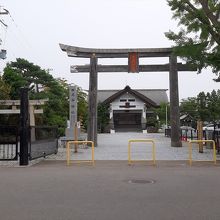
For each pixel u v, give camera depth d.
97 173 11.32
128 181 9.89
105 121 51.28
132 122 55.66
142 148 22.27
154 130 50.84
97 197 7.90
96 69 24.23
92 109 24.06
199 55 17.98
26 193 8.30
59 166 13.11
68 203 7.34
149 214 6.49
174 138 23.73
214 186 9.20
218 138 18.80
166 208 6.94
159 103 57.50
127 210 6.77
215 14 18.08
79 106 42.12
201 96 49.69
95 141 23.75
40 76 36.50
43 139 15.89
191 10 18.06
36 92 33.53
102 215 6.42
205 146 23.00
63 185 9.27
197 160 15.24
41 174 11.11
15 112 24.69
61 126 31.36
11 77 30.45
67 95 38.38
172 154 18.14
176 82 24.09
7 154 15.77
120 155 17.55
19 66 36.59
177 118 23.98
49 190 8.65
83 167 12.80
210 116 48.19
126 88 52.41
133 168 12.54
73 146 22.36
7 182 9.72
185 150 20.77
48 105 32.28
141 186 9.16
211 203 7.36
